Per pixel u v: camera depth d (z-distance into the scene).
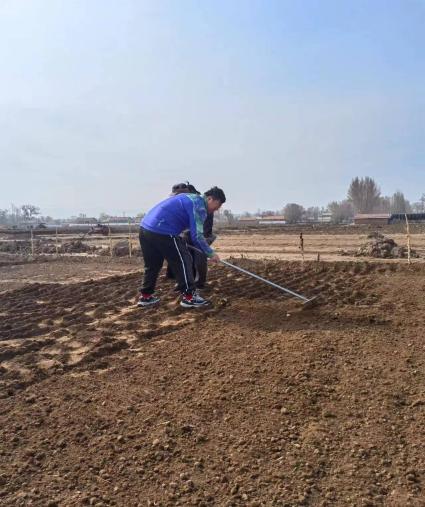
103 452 3.14
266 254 17.59
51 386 4.24
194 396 3.89
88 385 4.21
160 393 3.99
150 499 2.67
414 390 3.83
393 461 2.95
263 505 2.60
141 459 3.05
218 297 7.57
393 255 14.70
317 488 2.73
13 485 2.80
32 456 3.11
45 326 6.48
